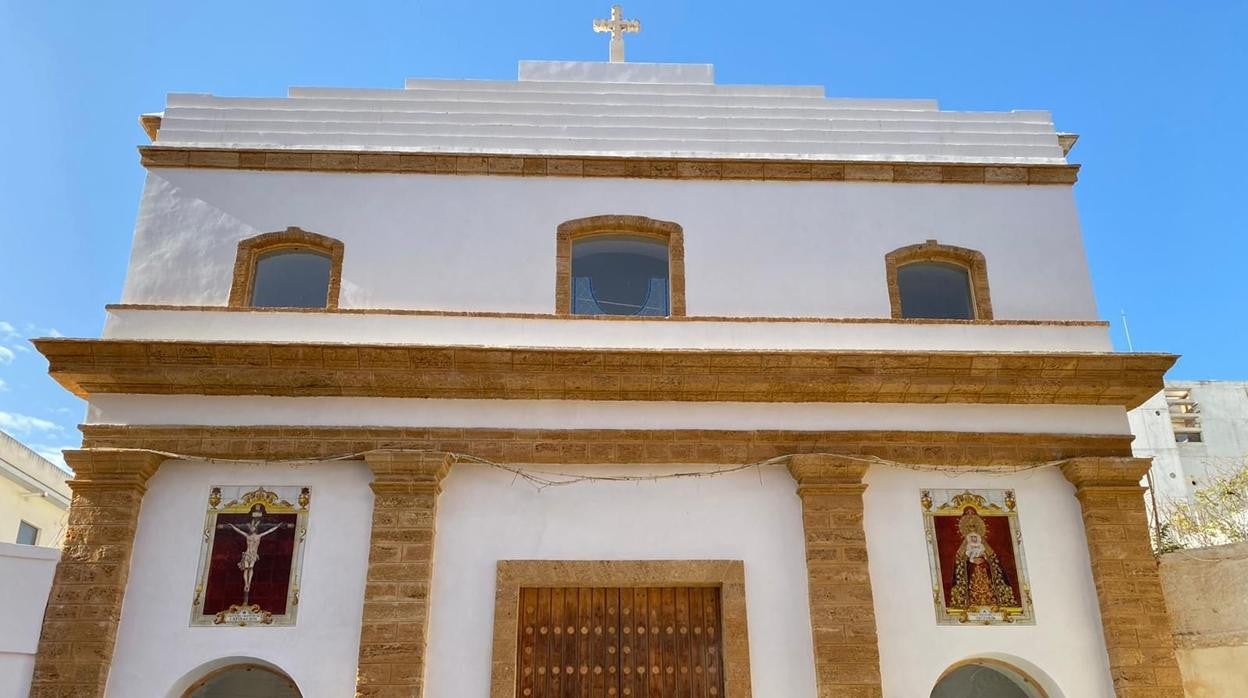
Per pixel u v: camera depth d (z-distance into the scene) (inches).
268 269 633.0
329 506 557.0
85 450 549.6
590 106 673.6
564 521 562.6
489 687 527.5
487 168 649.0
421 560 539.5
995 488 586.2
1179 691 540.7
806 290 633.0
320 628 532.7
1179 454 1467.8
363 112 663.1
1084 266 653.3
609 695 541.6
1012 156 682.2
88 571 532.1
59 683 512.1
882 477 583.2
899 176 665.0
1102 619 559.5
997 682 573.9
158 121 669.3
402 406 577.3
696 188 654.5
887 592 557.9
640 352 572.1
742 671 535.5
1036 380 595.2
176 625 531.5
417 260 625.6
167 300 610.5
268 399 576.1
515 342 600.1
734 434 577.6
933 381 589.3
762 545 564.4
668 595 562.6
